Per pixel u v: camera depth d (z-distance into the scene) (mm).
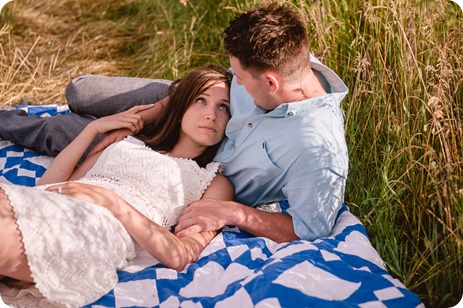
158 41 4418
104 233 2033
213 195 2430
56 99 3824
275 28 2178
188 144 2539
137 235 2105
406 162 2594
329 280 1982
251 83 2256
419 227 2395
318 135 2230
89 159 2549
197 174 2432
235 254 2174
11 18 4789
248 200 2531
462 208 2328
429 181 2527
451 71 2518
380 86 2863
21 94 3760
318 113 2271
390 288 1955
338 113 2352
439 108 2240
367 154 2801
